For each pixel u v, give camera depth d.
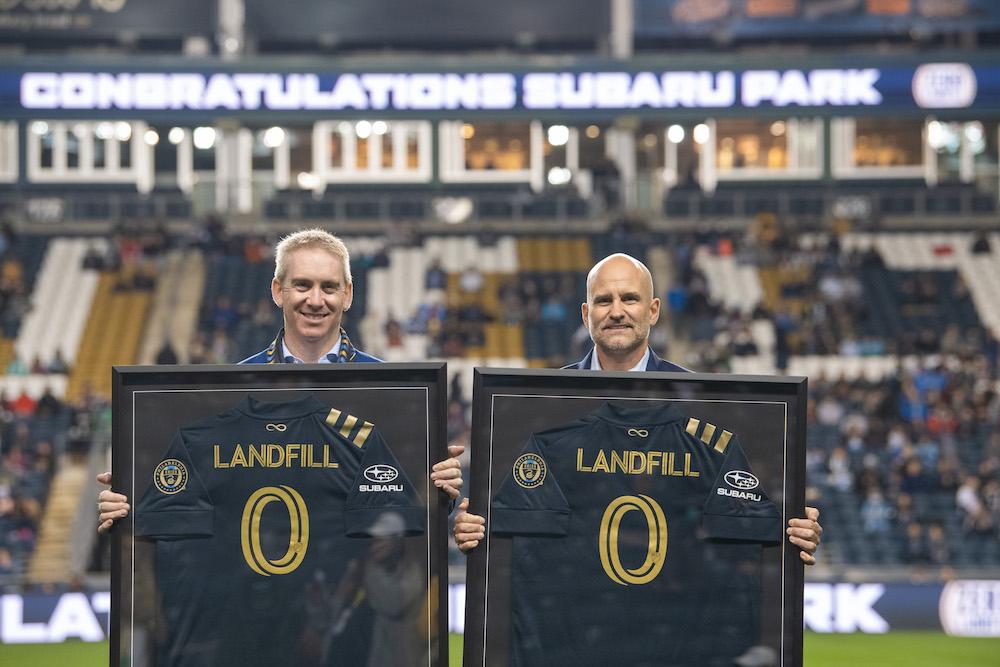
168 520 4.71
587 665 4.73
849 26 28.72
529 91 29.84
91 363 26.62
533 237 32.19
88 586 17.38
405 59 29.81
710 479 4.77
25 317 28.08
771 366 25.69
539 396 4.80
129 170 34.78
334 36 29.25
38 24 28.77
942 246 30.89
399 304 28.86
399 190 34.72
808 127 35.06
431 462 4.76
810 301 27.91
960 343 26.11
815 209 32.66
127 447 4.73
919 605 18.09
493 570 4.75
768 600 4.74
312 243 4.94
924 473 21.16
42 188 34.41
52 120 29.39
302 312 4.91
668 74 29.78
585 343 25.75
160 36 30.16
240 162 35.19
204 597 4.71
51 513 20.58
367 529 4.74
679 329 26.97
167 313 28.28
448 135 35.25
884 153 35.06
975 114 29.61
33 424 23.05
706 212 32.69
